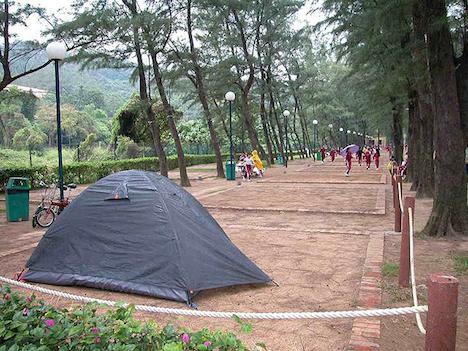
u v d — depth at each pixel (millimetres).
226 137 48375
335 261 7328
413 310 3145
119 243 6137
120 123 37906
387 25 12508
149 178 6633
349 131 70688
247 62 28359
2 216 13617
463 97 9125
